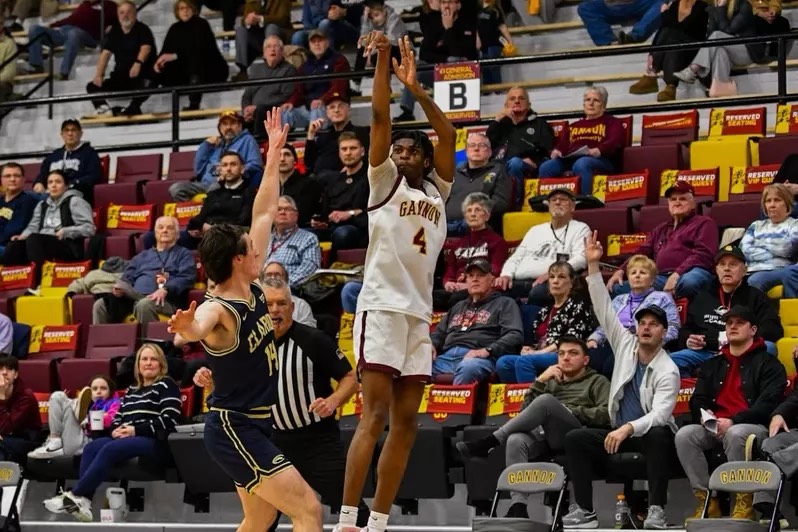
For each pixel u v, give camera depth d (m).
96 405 14.10
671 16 18.23
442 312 14.62
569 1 20.94
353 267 15.23
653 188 16.02
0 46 22.75
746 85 18.42
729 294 13.04
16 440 14.12
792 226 13.70
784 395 11.77
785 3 19.47
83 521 13.27
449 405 12.98
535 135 16.86
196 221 16.72
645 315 11.92
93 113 22.34
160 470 13.46
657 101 18.45
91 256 17.45
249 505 8.66
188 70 21.31
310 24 21.64
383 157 8.23
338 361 10.93
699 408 11.88
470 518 13.01
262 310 8.40
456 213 15.91
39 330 16.06
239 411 8.32
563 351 12.33
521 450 11.91
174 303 15.95
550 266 13.49
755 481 10.63
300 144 18.31
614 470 11.73
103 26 22.75
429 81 19.33
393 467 8.24
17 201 18.38
